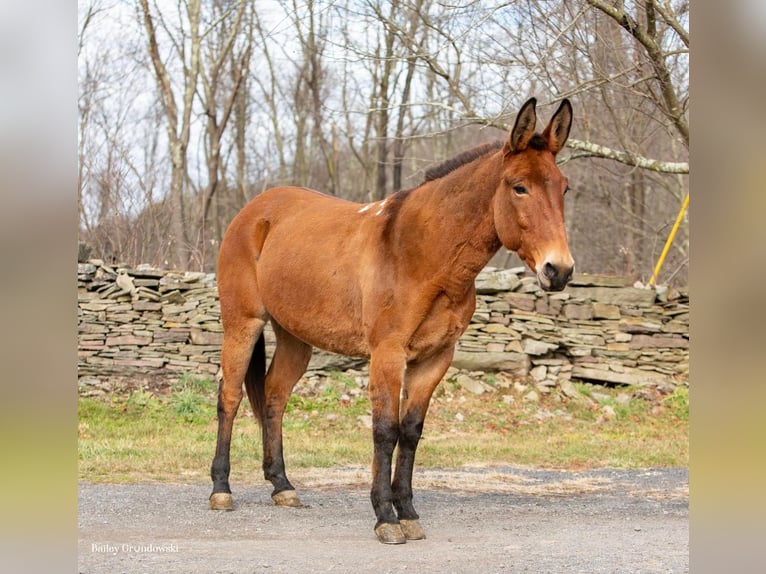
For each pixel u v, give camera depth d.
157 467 7.89
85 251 11.73
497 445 9.80
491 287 12.18
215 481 6.16
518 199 4.61
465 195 4.93
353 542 5.09
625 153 8.91
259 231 6.34
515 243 4.67
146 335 11.48
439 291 4.97
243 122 24.67
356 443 9.66
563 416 11.32
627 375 12.23
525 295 12.28
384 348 5.02
